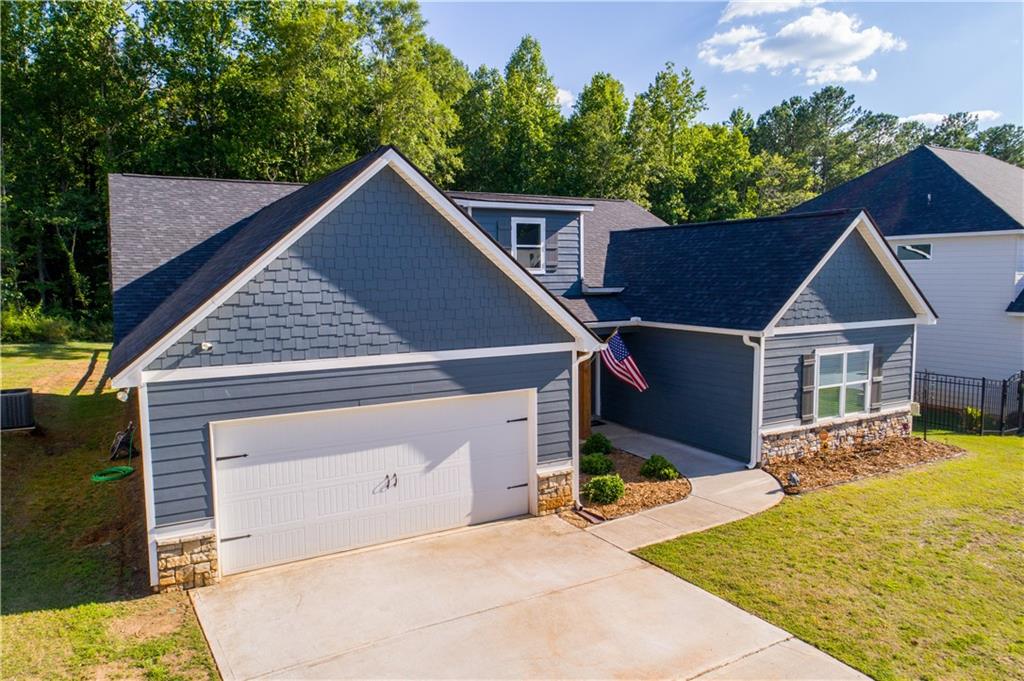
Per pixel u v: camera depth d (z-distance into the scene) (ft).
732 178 164.25
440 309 31.65
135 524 32.83
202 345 26.09
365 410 30.42
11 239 104.68
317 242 28.27
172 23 110.83
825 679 20.62
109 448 46.42
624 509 36.17
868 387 49.52
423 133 123.54
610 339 47.98
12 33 103.40
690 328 46.52
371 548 30.89
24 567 28.25
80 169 115.75
